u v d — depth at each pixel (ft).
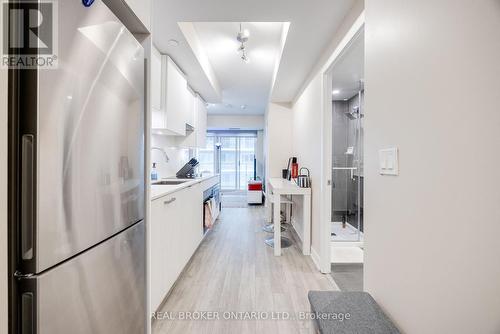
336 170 14.21
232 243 10.42
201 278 7.22
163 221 5.53
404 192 2.99
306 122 10.39
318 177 8.30
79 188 2.40
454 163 2.22
